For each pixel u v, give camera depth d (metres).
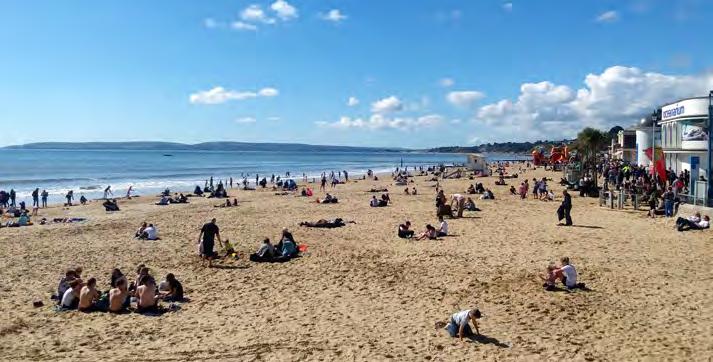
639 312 11.97
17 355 10.05
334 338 10.85
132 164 125.69
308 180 75.38
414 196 43.44
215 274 16.72
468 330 10.71
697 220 22.30
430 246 20.45
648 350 9.77
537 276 15.34
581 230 23.03
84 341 10.85
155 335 11.20
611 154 90.62
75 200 47.41
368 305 13.12
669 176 33.62
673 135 38.62
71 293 13.23
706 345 9.91
